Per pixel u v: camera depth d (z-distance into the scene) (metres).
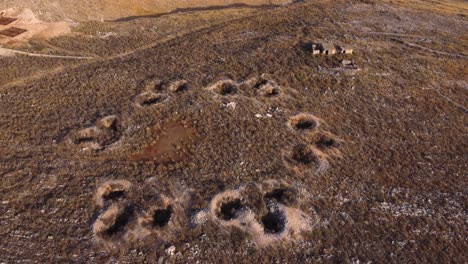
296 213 22.11
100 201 21.91
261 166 25.02
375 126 29.86
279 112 30.08
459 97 34.47
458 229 22.41
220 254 19.89
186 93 31.06
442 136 29.69
